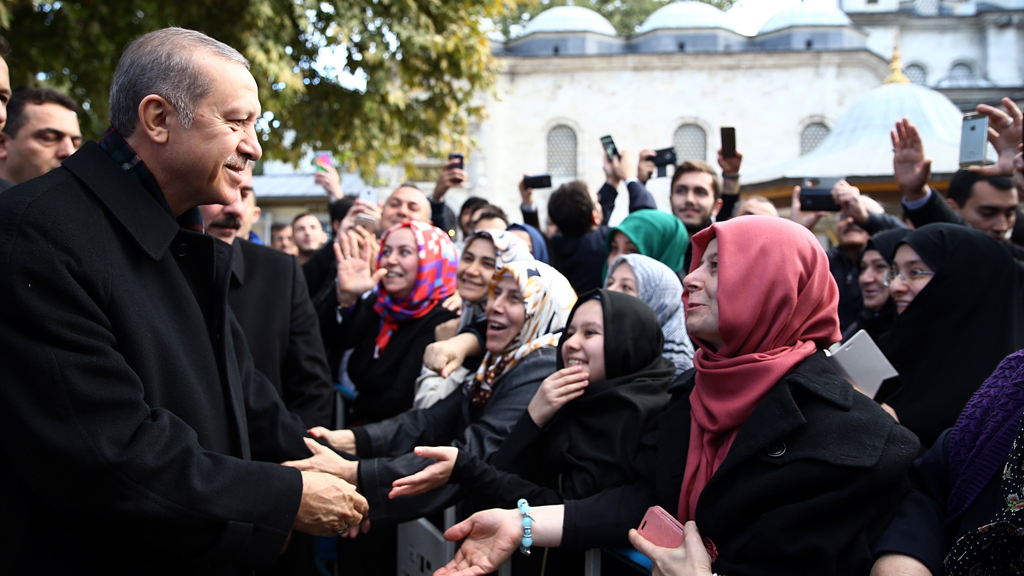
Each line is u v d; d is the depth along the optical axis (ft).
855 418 5.22
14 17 25.68
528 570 6.94
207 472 5.23
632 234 11.78
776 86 79.77
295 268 10.21
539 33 88.53
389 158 37.01
